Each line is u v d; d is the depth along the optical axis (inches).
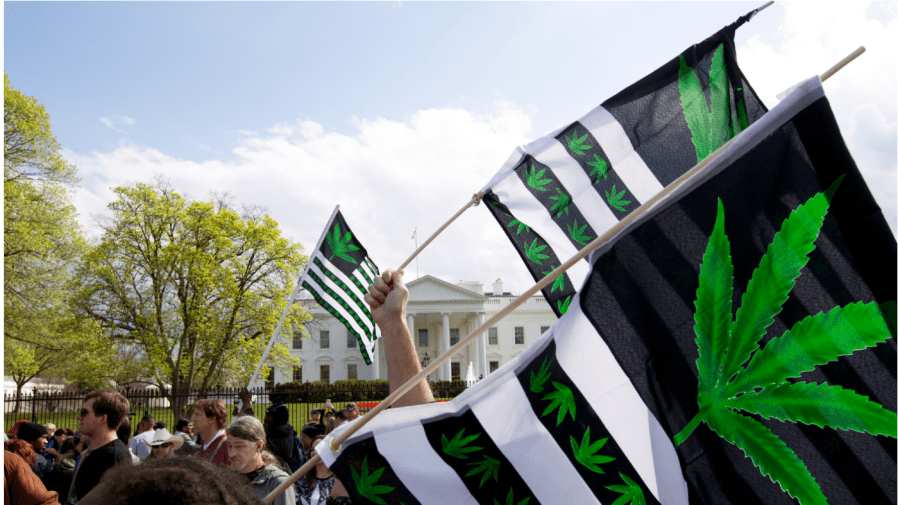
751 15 111.0
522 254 127.9
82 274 1217.4
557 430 60.9
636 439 59.1
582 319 61.8
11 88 1039.0
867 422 53.2
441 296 2420.0
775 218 58.4
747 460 56.2
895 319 53.7
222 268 1250.6
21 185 1090.7
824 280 56.3
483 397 63.3
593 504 58.8
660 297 60.6
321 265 253.6
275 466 136.3
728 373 57.9
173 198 1274.6
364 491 60.5
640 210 60.2
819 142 57.8
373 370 2466.8
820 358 55.3
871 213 55.4
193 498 27.6
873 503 52.0
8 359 1160.8
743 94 110.7
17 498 144.2
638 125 119.6
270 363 1311.5
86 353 1359.5
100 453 151.9
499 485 60.6
